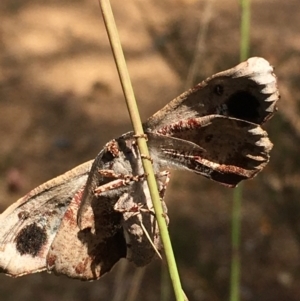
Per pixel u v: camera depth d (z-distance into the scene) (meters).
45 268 0.19
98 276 0.20
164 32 0.58
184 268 0.35
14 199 0.43
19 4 0.68
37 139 0.49
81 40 0.61
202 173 0.19
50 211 0.19
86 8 0.66
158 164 0.19
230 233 0.38
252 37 0.55
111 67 0.57
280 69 0.46
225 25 0.56
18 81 0.56
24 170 0.46
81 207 0.19
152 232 0.19
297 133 0.34
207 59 0.35
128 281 0.36
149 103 0.51
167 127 0.19
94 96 0.53
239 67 0.18
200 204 0.41
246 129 0.19
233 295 0.21
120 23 0.62
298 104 0.38
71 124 0.50
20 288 0.36
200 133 0.19
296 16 0.61
